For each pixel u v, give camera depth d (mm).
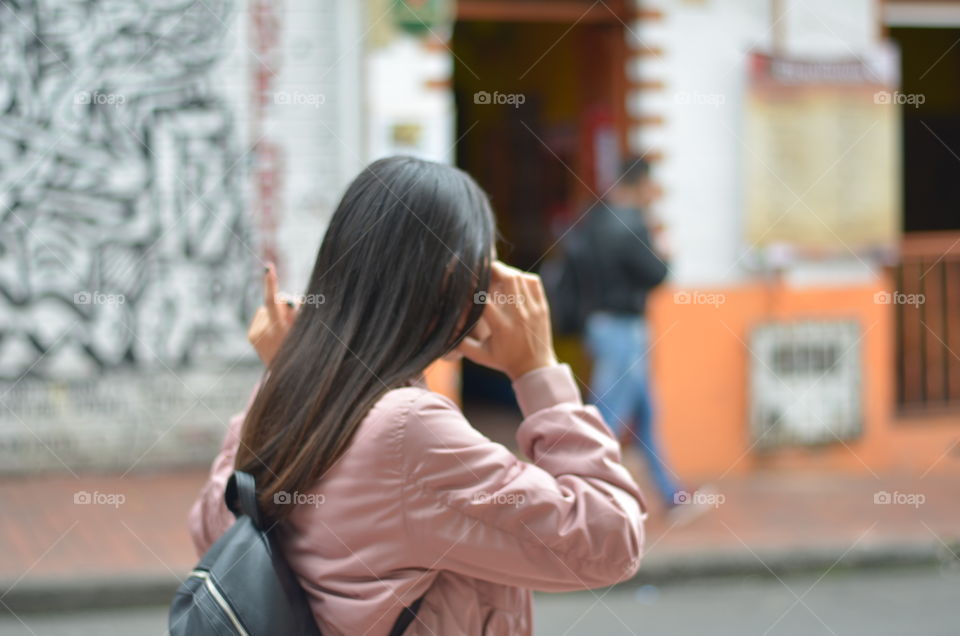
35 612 5773
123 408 7934
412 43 7734
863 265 8641
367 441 1664
